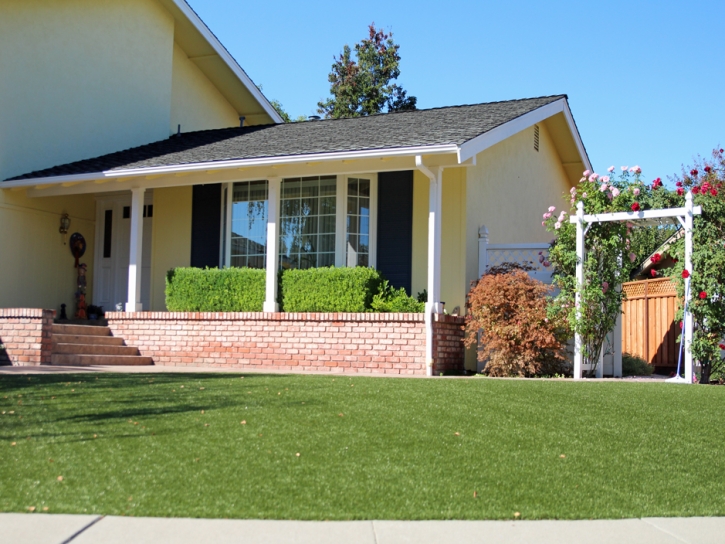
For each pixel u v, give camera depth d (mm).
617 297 12336
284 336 13391
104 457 5672
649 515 4914
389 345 12680
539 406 8008
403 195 14305
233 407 7547
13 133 15578
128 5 18188
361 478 5359
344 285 13297
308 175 13547
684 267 11625
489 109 15570
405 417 7246
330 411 7441
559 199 19844
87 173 14680
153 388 8812
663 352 15828
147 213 17047
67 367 12062
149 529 4379
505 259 13797
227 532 4367
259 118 22719
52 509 4648
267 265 13680
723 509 5059
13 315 12539
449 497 5062
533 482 5445
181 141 17688
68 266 17125
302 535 4352
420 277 14102
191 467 5480
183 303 14492
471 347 13742
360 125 15820
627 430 7062
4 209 15578
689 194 11406
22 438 6188
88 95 17172
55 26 16422
